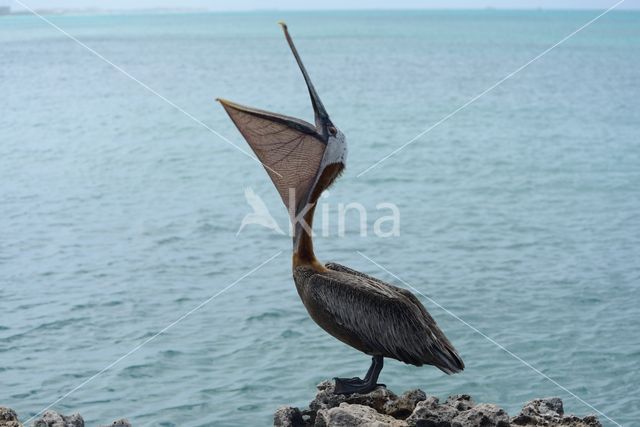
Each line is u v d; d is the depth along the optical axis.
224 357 12.98
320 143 8.28
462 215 24.23
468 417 7.98
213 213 24.28
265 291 16.53
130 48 135.50
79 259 18.89
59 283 16.98
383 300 8.02
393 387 11.98
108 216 23.69
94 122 48.34
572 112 53.75
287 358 12.88
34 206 24.92
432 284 17.14
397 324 7.95
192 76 83.12
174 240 20.89
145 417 10.86
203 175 31.20
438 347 8.04
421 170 32.44
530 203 25.95
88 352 13.23
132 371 12.39
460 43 154.12
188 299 15.99
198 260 19.00
